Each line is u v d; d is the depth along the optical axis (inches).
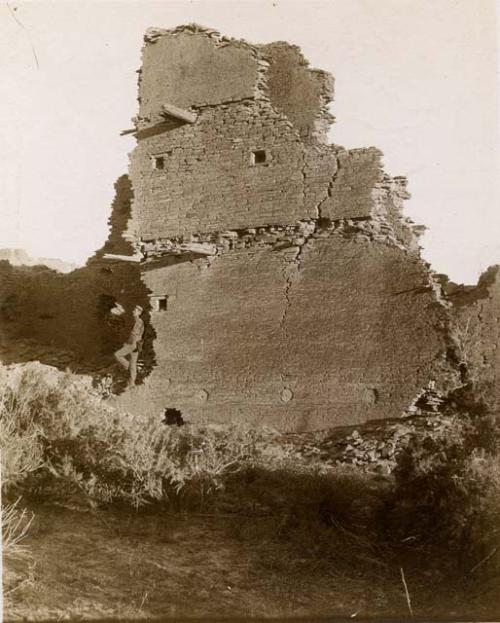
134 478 350.0
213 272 665.0
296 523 336.2
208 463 382.0
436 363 561.3
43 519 304.5
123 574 275.0
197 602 263.0
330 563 306.8
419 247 641.6
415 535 329.4
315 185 633.0
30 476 330.6
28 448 336.5
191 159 693.9
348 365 591.5
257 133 665.0
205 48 702.5
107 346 873.5
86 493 331.9
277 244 641.0
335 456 520.7
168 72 716.0
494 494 324.8
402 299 581.0
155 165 715.4
